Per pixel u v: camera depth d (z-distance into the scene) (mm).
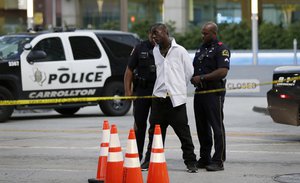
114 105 41844
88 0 128875
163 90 21078
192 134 32625
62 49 39625
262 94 55469
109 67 41031
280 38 104500
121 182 18500
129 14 122688
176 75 21141
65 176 21562
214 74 21609
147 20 117000
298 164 23531
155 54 21344
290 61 82625
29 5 63406
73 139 30797
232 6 118125
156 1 122125
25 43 38656
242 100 52938
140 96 22109
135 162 17875
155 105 21406
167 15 118812
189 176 21188
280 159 24656
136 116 22234
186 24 119375
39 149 27625
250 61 83500
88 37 40531
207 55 21875
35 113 45750
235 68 56000
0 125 37250
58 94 39312
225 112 44344
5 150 27406
